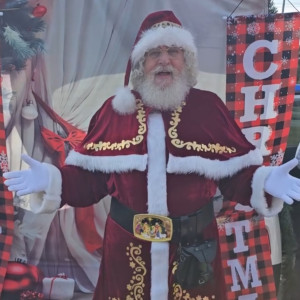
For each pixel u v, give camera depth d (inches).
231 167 59.2
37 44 74.4
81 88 75.5
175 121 59.2
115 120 61.1
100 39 74.1
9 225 79.6
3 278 80.9
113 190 60.9
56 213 80.4
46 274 81.7
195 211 58.7
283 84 76.4
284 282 84.9
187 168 57.2
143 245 58.6
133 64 61.4
